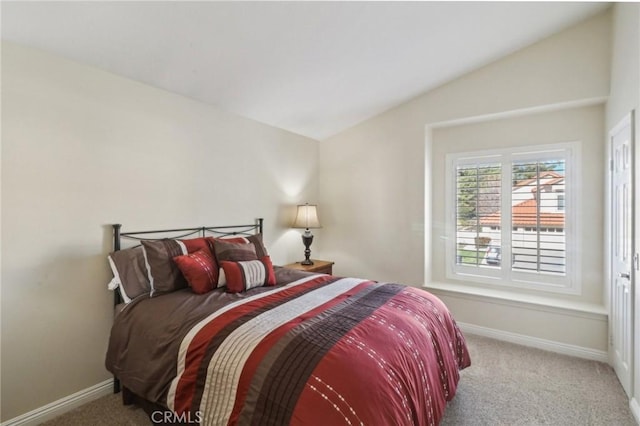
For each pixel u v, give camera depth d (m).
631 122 2.02
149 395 1.67
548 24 2.56
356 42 2.34
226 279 2.26
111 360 1.97
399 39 2.40
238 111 3.17
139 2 1.65
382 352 1.37
